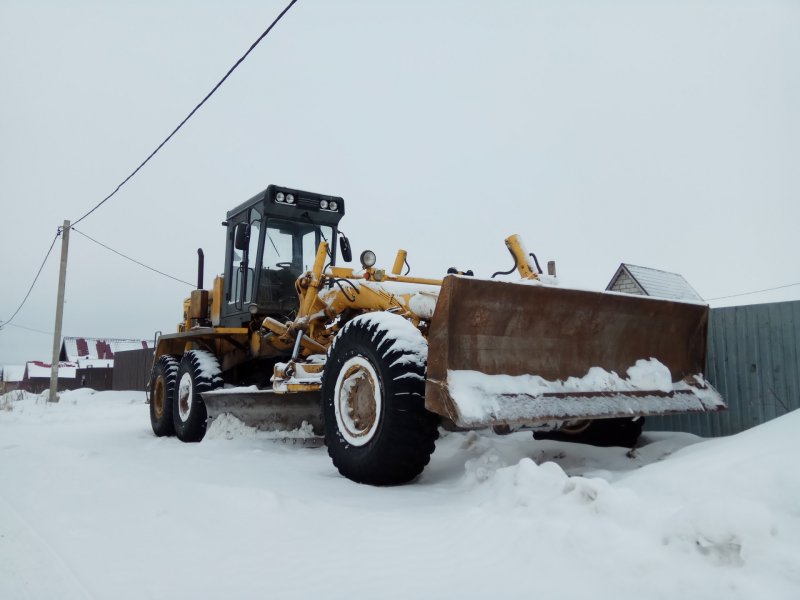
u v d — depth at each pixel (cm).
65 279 1772
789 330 501
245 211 741
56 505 342
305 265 725
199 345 785
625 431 484
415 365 378
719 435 543
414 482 395
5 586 229
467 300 357
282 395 544
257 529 291
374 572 234
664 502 251
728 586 187
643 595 196
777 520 211
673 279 1689
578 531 233
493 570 229
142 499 346
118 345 4519
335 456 415
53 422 1067
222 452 534
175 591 221
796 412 322
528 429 516
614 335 423
